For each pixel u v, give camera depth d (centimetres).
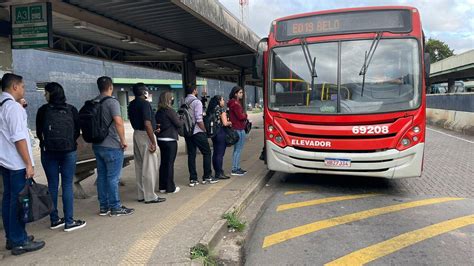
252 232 514
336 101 659
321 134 655
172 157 662
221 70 2022
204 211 551
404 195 679
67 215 483
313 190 729
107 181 540
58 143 455
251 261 424
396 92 643
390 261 414
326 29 692
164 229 478
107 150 528
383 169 637
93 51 1165
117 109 526
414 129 628
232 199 616
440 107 2306
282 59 708
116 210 540
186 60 1243
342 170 652
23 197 400
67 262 389
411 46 652
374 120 632
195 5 697
